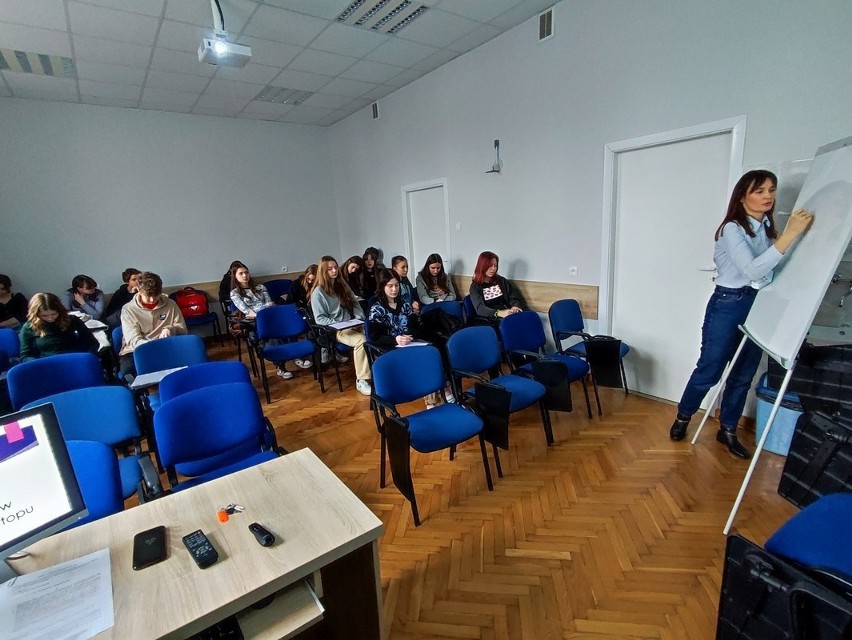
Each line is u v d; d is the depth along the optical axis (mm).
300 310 4398
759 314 2006
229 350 5223
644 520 1953
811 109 2223
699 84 2613
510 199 3969
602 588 1609
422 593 1628
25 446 1013
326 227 6738
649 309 3182
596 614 1507
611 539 1849
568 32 3227
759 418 2432
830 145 1877
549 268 3752
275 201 6246
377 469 2498
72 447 1395
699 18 2555
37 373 2254
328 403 3477
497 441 2271
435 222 5039
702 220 2793
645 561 1725
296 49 3762
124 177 5160
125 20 3105
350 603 1174
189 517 1156
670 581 1625
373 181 5805
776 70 2307
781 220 2328
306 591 1049
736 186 2172
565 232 3559
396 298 3512
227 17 3148
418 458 2570
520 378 2695
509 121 3814
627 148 3035
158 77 4203
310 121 6188
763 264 1938
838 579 959
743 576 1085
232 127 5797
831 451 1650
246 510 1173
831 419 1669
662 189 2959
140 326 3238
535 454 2547
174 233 5543
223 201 5840
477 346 2721
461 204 4492
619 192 3209
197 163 5605
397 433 1966
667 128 2803
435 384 2438
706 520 1931
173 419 1675
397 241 5652
